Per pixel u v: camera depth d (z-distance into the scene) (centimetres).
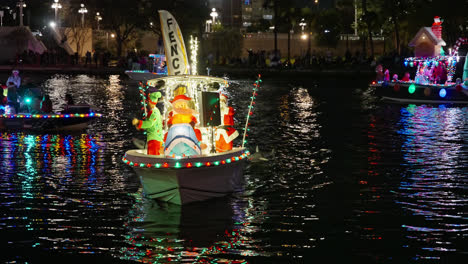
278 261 805
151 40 9056
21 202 1072
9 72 5584
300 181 1247
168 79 1126
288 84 4572
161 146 1116
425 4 6950
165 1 7581
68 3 8188
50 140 1742
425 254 832
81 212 1016
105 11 7812
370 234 912
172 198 1066
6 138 1770
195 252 835
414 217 996
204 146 1139
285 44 9962
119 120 2252
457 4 6494
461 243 874
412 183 1227
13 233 909
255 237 898
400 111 2648
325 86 4356
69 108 2011
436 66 3156
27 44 7288
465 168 1373
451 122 2239
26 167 1362
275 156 1530
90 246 858
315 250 845
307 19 8675
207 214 1009
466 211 1031
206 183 1071
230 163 1087
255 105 2934
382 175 1302
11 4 9069
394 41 8825
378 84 3266
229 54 8519
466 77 3017
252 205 1066
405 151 1595
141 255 825
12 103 2008
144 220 974
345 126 2133
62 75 5447
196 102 1181
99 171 1327
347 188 1188
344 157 1514
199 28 7812
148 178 1063
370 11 7488
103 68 6300
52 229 929
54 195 1122
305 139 1819
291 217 994
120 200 1093
